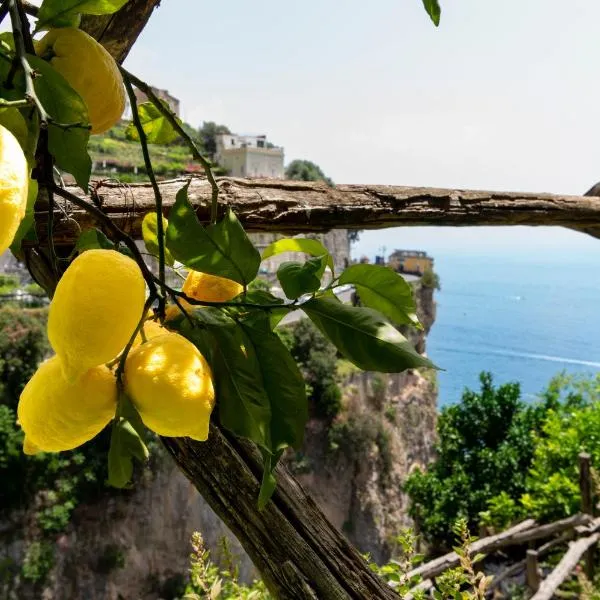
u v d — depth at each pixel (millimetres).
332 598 782
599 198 1853
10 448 8867
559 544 4332
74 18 503
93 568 9359
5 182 267
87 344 334
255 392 476
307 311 506
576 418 5219
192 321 470
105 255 354
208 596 1361
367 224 1421
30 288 12289
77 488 9297
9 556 8812
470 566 1283
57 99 472
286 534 791
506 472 6383
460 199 1587
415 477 7000
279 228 1271
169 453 810
